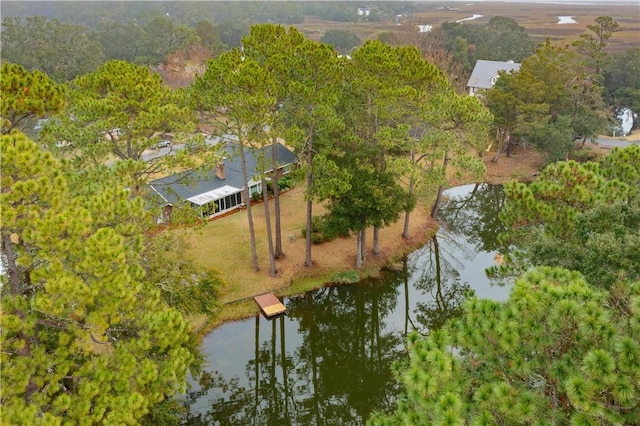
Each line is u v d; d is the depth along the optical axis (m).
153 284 17.81
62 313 12.06
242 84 23.41
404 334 27.92
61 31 80.38
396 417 11.13
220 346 25.67
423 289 31.42
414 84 29.56
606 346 9.74
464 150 30.80
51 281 11.47
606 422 9.68
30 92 15.80
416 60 28.80
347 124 29.64
